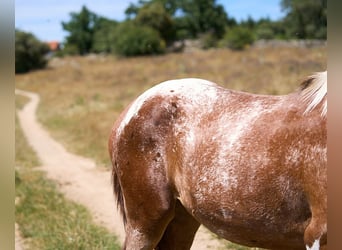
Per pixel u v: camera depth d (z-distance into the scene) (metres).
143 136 3.16
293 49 34.50
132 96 19.16
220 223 2.82
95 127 13.26
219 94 3.01
